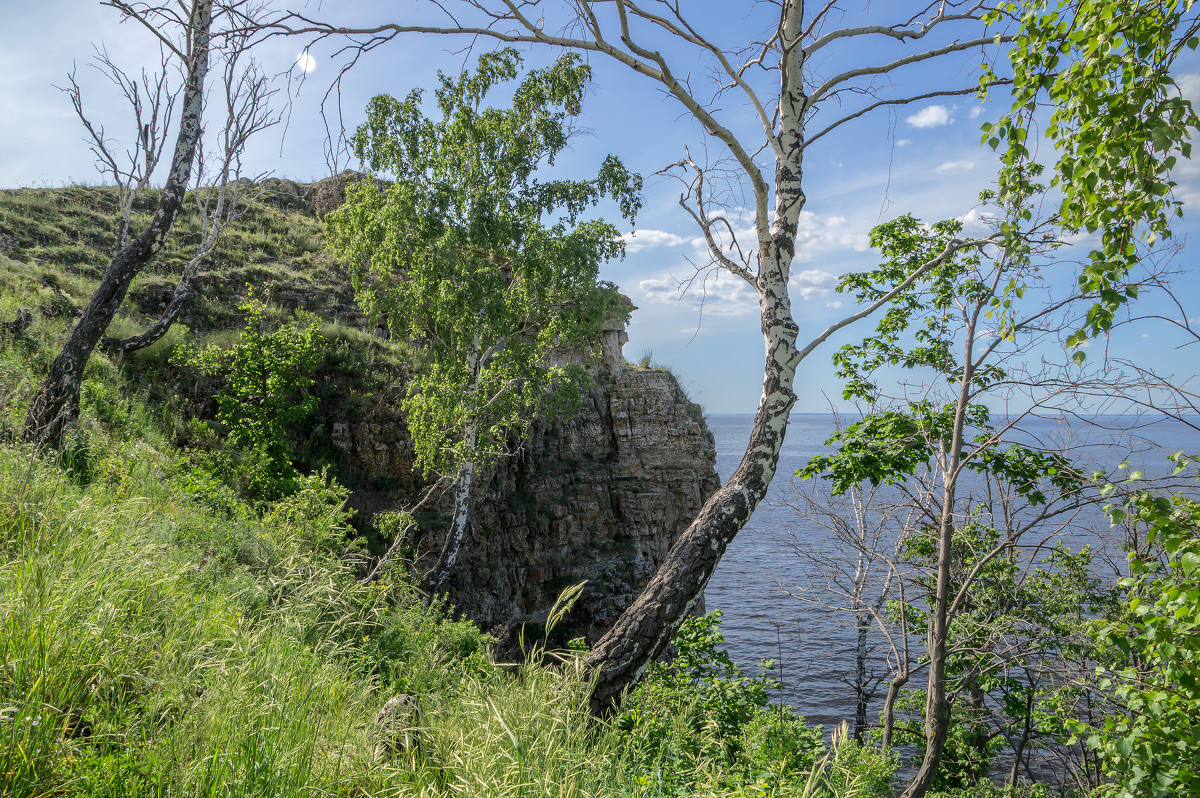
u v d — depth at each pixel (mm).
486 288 15891
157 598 4234
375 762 3463
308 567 6422
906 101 6980
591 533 23891
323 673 4148
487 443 18359
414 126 16828
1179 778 4188
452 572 19094
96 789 2516
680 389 29609
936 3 6801
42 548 4230
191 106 10086
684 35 6328
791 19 6973
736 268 7629
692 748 4891
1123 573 10625
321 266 26062
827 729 17125
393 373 21266
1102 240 3830
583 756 3805
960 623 9859
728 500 6703
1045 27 3984
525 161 17062
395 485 19750
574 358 26406
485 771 3273
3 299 14312
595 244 17094
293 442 18406
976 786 12203
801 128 7199
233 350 17766
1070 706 10625
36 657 3072
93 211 24312
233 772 2723
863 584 11711
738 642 27406
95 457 8914
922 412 9008
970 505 10523
